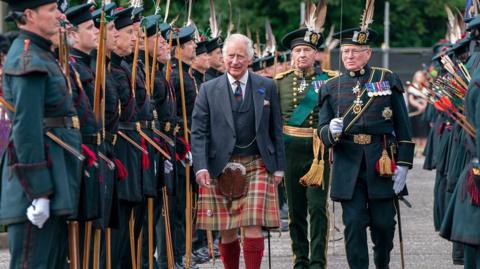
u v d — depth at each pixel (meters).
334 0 47.97
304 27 17.30
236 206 14.76
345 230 15.08
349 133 15.07
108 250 13.50
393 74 15.26
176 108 16.64
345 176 15.02
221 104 14.81
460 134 15.89
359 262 15.02
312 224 16.48
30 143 10.92
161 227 16.36
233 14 48.28
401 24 54.06
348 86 15.23
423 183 33.38
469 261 14.15
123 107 14.13
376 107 15.11
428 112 24.36
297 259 16.95
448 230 13.79
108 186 13.03
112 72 14.05
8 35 11.85
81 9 12.98
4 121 15.12
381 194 14.95
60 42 11.66
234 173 14.72
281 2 48.84
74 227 11.85
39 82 11.02
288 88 17.16
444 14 53.50
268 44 24.77
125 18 14.17
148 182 14.72
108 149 13.38
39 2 11.27
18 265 11.28
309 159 16.86
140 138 14.34
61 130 11.37
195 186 17.58
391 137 15.17
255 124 14.80
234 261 15.25
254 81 14.98
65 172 11.34
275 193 14.85
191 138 14.90
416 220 24.27
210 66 19.72
